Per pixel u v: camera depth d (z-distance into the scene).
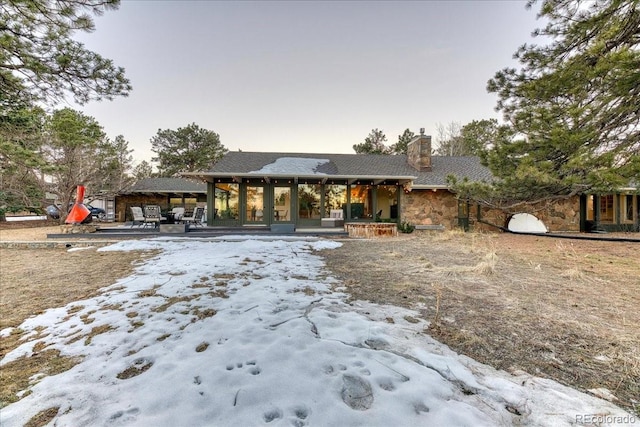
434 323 2.77
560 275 4.55
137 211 11.86
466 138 26.98
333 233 10.38
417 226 12.48
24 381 1.98
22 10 3.82
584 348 2.29
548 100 6.46
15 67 4.25
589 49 5.52
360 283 4.16
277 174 11.41
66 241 8.38
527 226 12.14
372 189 12.81
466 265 5.28
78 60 4.46
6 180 12.70
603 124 5.70
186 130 25.39
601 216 12.81
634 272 4.73
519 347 2.32
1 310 3.30
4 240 8.68
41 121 10.73
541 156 6.43
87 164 14.60
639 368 2.00
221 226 12.12
